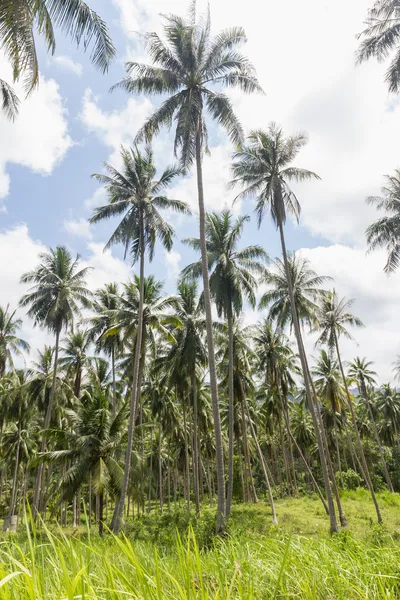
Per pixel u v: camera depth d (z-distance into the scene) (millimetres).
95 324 33594
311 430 56344
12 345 34938
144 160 25109
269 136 24625
